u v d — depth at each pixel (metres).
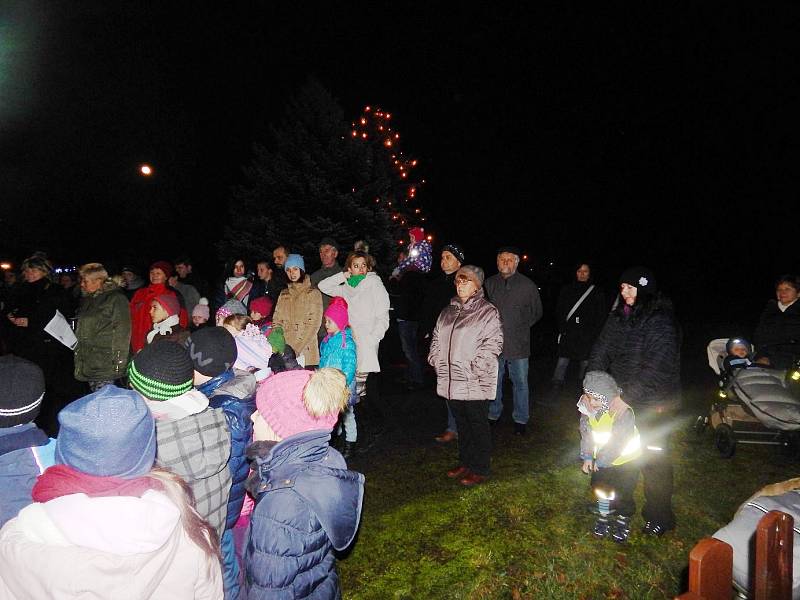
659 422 3.66
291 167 15.73
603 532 3.93
